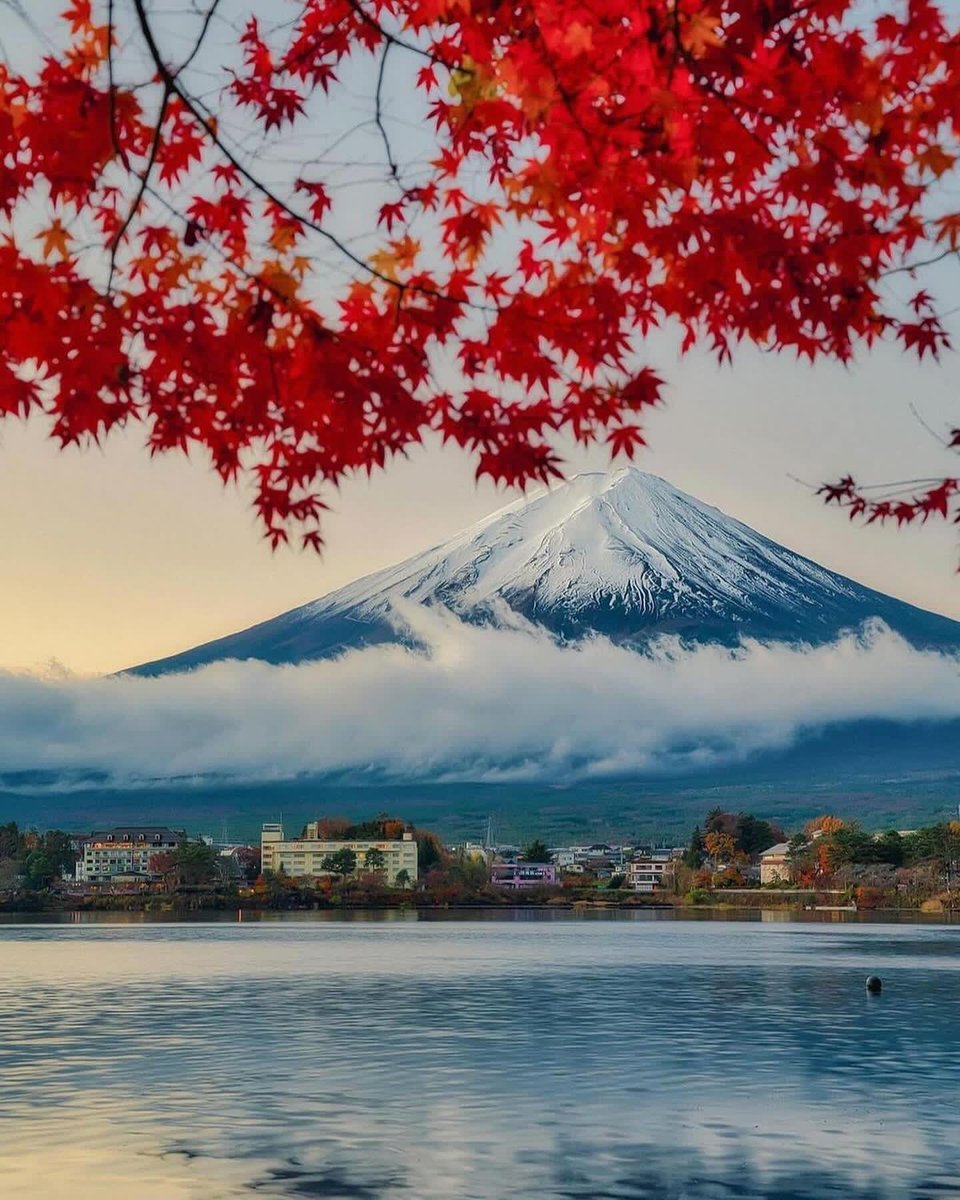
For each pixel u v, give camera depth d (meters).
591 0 8.80
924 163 9.60
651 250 9.91
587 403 10.21
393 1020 72.56
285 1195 31.44
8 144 9.70
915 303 10.30
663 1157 35.84
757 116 9.52
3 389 9.89
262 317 10.10
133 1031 66.88
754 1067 53.06
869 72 9.35
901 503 12.48
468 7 8.98
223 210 10.26
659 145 9.32
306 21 10.70
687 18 8.90
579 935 193.12
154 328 10.02
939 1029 67.38
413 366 10.18
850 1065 53.53
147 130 9.98
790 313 10.17
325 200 10.46
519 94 8.93
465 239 10.16
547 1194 31.72
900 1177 33.38
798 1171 34.12
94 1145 37.09
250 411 10.29
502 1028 68.56
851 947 154.50
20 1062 54.44
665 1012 77.12
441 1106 43.72
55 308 9.80
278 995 89.56
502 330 10.17
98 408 10.00
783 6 9.41
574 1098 45.38
